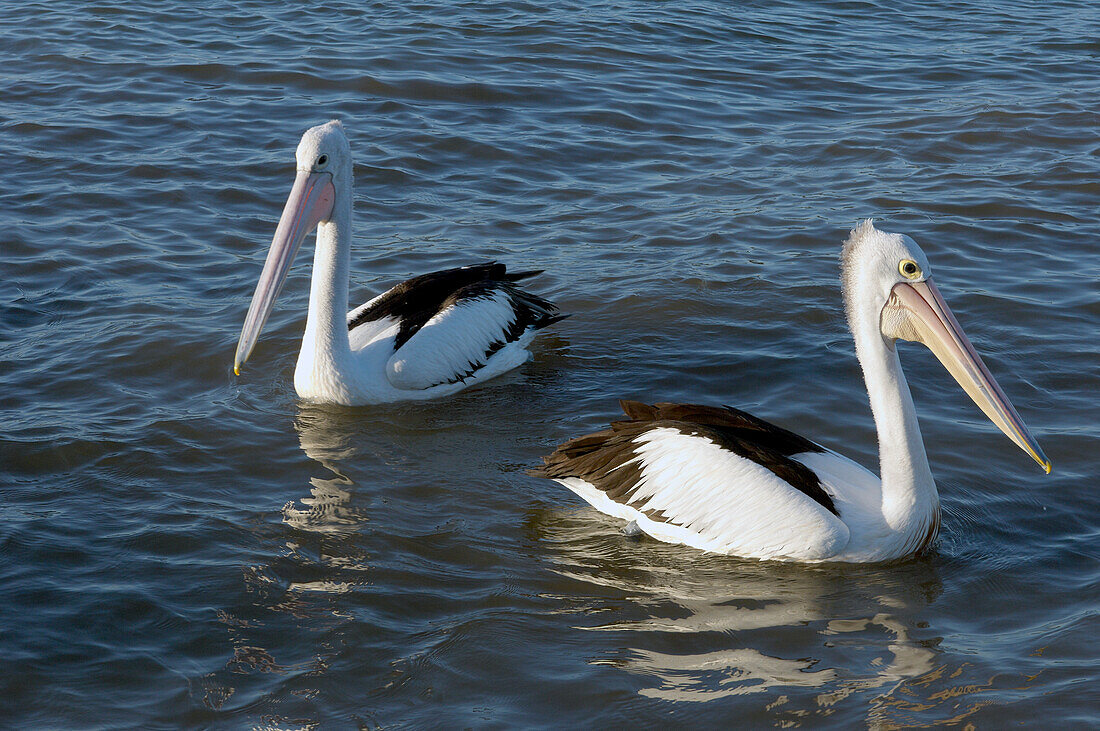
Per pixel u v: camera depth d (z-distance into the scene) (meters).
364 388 12.67
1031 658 8.45
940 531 10.28
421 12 27.83
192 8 27.47
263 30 26.03
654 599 9.26
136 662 8.22
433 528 10.20
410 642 8.54
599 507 10.59
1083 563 9.73
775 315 14.75
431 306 13.74
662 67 25.17
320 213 12.24
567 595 9.27
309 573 9.39
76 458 11.00
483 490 10.94
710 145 21.08
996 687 8.12
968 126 22.03
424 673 8.20
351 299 14.98
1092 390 12.73
